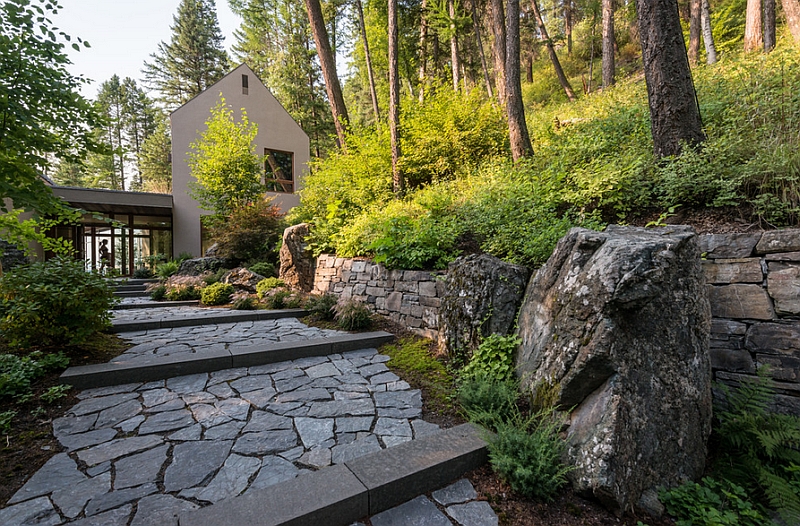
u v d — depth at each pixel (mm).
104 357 3557
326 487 1728
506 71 6480
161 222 13070
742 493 1971
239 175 11031
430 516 1742
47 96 3070
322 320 5352
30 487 1779
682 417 2086
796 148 3064
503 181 5508
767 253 2646
